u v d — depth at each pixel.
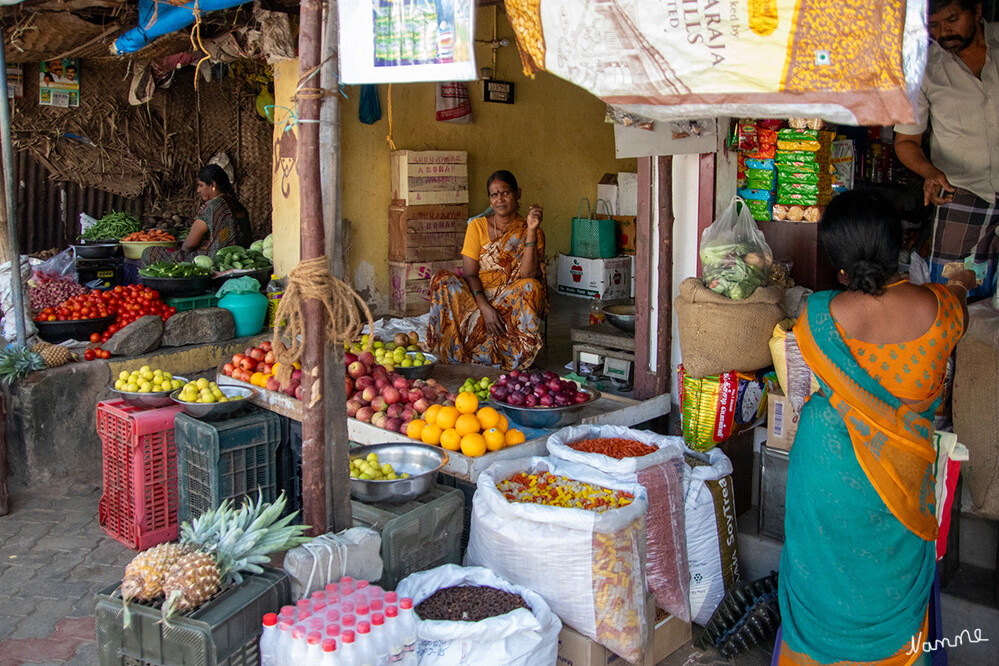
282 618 2.31
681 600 3.12
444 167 7.81
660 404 4.31
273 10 5.54
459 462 3.33
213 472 3.79
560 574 2.73
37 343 5.10
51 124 7.88
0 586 3.75
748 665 3.17
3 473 4.50
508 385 3.88
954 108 3.83
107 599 2.39
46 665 3.14
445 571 2.79
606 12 2.04
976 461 3.06
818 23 1.80
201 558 2.37
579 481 3.08
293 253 6.22
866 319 2.49
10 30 5.24
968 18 3.74
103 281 7.27
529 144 9.04
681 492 3.20
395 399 3.90
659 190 4.19
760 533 3.65
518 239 5.74
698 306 3.60
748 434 3.90
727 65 1.92
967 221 3.92
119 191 8.34
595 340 5.17
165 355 5.39
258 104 8.81
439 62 2.21
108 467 4.22
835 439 2.55
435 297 5.77
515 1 2.17
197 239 6.66
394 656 2.29
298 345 2.74
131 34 5.19
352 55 2.32
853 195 2.51
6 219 5.44
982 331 3.01
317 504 2.73
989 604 3.05
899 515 2.51
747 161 4.25
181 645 2.26
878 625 2.59
